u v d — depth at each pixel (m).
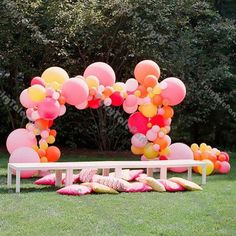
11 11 11.20
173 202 6.62
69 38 11.55
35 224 5.33
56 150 8.62
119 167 7.86
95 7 11.45
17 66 12.09
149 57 11.80
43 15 11.52
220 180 8.74
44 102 8.00
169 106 9.59
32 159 8.09
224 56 12.98
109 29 11.77
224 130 14.10
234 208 6.38
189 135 13.56
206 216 5.90
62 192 6.99
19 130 8.62
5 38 11.55
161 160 8.95
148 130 9.25
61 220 5.50
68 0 11.59
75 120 12.98
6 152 12.56
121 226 5.34
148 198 6.86
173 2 12.06
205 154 9.48
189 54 12.09
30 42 11.77
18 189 7.17
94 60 12.33
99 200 6.61
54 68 8.56
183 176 9.20
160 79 12.08
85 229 5.19
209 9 13.27
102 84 8.80
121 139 13.19
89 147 13.59
